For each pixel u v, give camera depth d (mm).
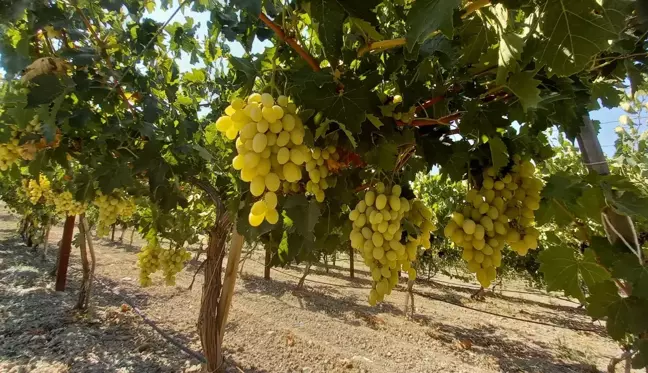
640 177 2486
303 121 1168
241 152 1060
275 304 9273
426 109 1518
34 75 1899
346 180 1572
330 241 1775
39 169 2609
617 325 1165
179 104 3207
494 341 8102
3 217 25609
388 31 1623
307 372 5602
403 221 1383
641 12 889
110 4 1846
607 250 1261
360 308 9789
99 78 2170
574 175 1384
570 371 6730
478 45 1284
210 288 4297
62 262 8188
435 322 9070
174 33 3035
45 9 1844
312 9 1141
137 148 2910
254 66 1478
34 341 5594
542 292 15648
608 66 1504
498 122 1384
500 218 1348
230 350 6008
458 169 1570
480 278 1339
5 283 8469
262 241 2074
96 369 4969
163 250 4449
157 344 6023
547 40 953
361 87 1209
